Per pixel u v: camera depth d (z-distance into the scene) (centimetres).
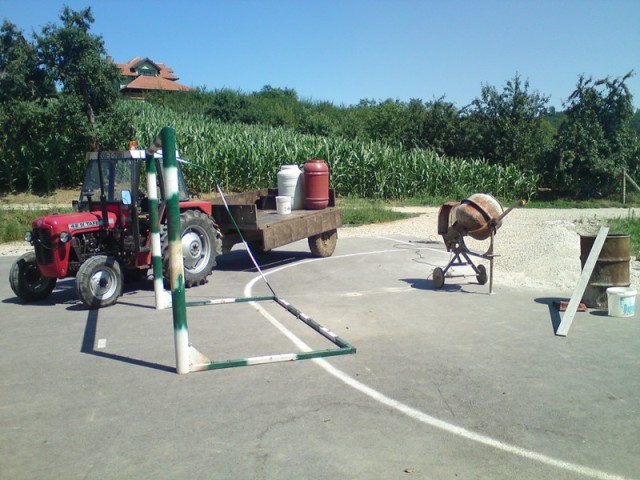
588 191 2833
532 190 2728
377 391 486
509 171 2747
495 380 507
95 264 790
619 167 2691
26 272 860
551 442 395
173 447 395
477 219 823
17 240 1582
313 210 1188
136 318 745
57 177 2358
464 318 712
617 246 726
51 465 374
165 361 573
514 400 465
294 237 1072
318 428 420
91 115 2384
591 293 738
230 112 4791
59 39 2308
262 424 428
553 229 1230
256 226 983
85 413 454
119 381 521
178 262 526
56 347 627
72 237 814
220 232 1014
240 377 524
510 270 1002
